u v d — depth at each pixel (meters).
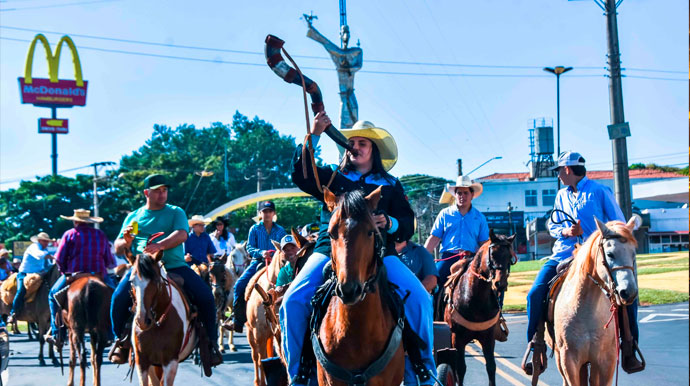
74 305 9.93
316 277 5.08
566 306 6.73
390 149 5.76
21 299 14.05
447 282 8.81
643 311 18.11
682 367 10.91
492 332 8.58
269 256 9.57
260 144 99.12
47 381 11.65
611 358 6.64
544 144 74.25
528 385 9.90
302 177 5.38
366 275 4.38
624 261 6.10
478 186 9.45
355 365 4.69
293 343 5.02
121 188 70.19
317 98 5.39
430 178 73.38
